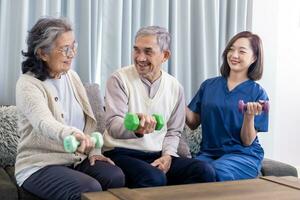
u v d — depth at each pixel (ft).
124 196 3.98
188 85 9.16
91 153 5.37
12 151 6.33
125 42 8.38
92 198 3.91
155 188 4.35
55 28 4.84
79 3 7.89
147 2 8.52
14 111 6.54
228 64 6.95
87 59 7.94
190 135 7.42
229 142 6.66
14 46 7.39
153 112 5.88
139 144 5.81
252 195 4.16
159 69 5.98
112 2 8.12
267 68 10.22
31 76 4.94
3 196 4.92
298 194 4.24
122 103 5.69
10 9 7.36
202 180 5.48
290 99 10.69
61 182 4.61
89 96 6.84
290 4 10.44
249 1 9.92
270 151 10.49
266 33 10.14
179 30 9.04
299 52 10.66
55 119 4.75
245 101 6.66
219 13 9.57
